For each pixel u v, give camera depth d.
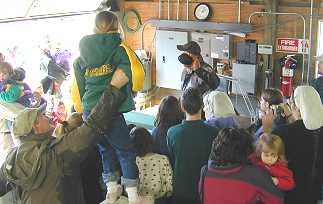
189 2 6.97
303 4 6.02
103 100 2.18
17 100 4.43
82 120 2.57
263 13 6.26
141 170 2.70
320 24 5.93
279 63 6.35
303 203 2.73
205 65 4.12
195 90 2.80
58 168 2.20
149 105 7.61
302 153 2.66
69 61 6.51
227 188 2.21
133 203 2.39
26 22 5.97
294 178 2.71
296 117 2.88
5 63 4.38
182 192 2.72
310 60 6.08
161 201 2.81
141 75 2.26
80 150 2.21
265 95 3.13
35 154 2.16
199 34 6.80
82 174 2.85
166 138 2.90
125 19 7.65
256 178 2.20
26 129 2.21
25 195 2.22
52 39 6.53
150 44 7.56
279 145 2.46
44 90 6.04
